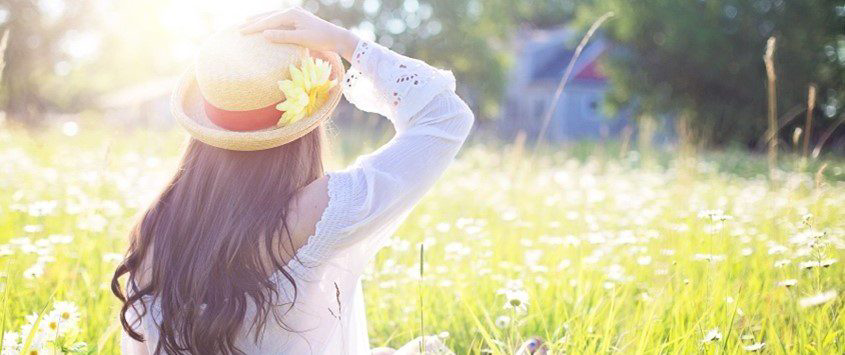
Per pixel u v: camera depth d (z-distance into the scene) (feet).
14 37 117.50
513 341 9.74
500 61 133.69
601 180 33.42
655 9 91.45
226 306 6.30
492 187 27.89
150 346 6.91
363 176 6.57
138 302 6.93
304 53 6.62
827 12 85.20
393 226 7.06
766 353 9.00
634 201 22.50
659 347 8.63
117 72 164.55
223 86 6.30
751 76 87.61
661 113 93.81
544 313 10.86
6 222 15.92
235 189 6.48
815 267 10.09
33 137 37.55
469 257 14.25
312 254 6.51
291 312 6.66
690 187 22.70
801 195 23.11
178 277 6.38
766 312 9.75
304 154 6.70
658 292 9.89
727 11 89.56
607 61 98.73
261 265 6.40
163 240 6.57
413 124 6.72
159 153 33.30
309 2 131.54
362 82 7.10
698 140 73.92
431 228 18.17
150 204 6.95
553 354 8.33
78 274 12.21
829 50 86.12
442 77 6.77
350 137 40.29
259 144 6.38
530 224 17.44
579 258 13.39
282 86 6.32
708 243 13.05
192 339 6.30
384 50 6.81
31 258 13.21
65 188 20.93
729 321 9.07
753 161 51.37
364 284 12.49
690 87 93.40
